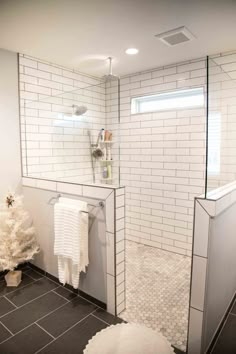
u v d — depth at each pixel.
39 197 2.46
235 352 1.54
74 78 3.11
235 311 1.93
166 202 3.07
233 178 2.08
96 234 1.93
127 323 1.80
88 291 2.07
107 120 3.20
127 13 1.78
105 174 2.85
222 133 1.78
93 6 1.68
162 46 2.38
